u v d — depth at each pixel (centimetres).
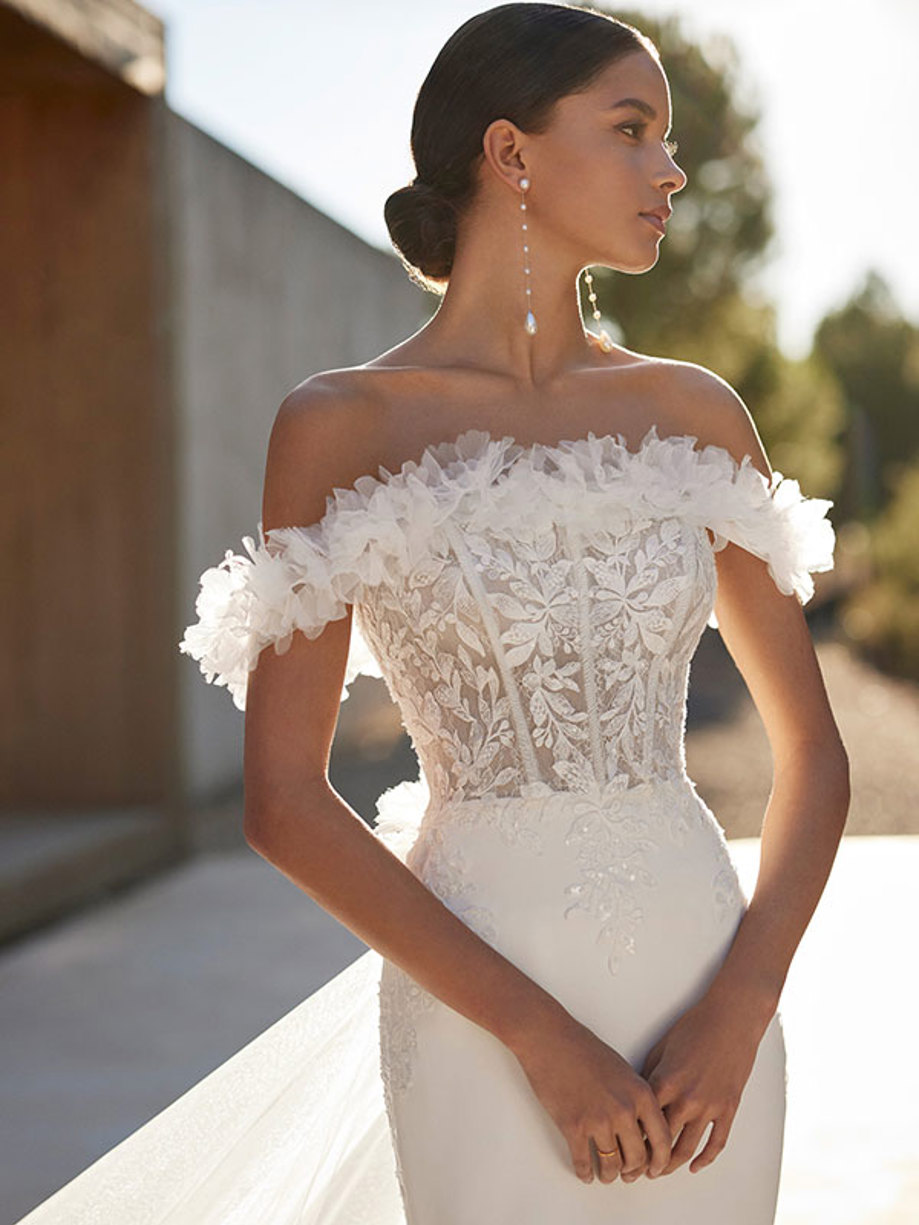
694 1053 153
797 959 489
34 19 629
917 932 511
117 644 742
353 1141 209
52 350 746
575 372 180
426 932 152
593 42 171
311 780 159
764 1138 164
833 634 1717
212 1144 208
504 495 165
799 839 169
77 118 740
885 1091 380
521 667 165
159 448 741
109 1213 204
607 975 159
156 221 741
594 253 174
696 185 1423
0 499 748
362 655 184
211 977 531
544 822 163
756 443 187
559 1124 150
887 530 1488
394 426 172
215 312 880
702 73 1414
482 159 176
